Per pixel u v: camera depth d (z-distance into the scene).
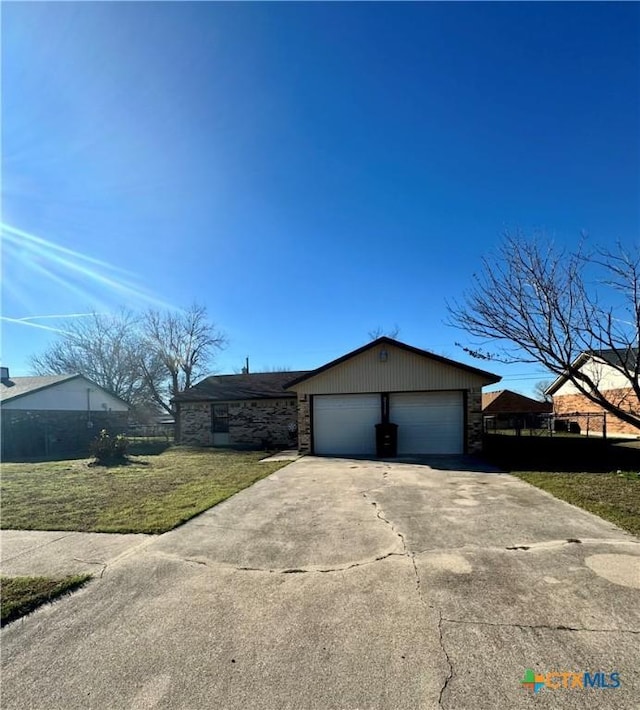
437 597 3.43
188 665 2.64
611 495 6.81
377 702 2.29
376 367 13.80
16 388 19.08
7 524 5.83
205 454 14.98
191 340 29.36
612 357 15.66
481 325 9.34
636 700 2.27
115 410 23.77
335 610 3.27
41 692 2.44
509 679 2.44
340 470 10.26
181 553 4.59
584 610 3.19
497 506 6.31
